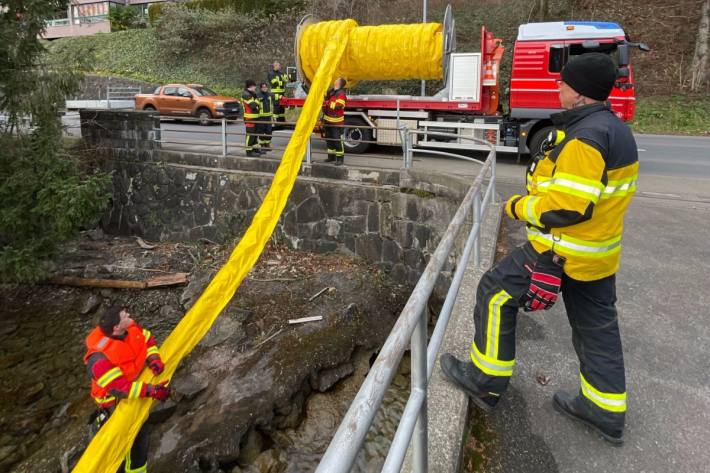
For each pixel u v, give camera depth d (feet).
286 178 24.75
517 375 9.70
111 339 12.61
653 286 14.51
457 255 24.81
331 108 31.12
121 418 12.28
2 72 28.02
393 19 82.53
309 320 23.48
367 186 29.73
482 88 34.78
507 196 25.99
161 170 36.19
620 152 6.18
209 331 22.77
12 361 24.22
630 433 8.04
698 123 58.29
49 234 29.73
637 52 73.15
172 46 93.91
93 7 118.01
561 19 78.95
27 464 17.62
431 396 8.12
